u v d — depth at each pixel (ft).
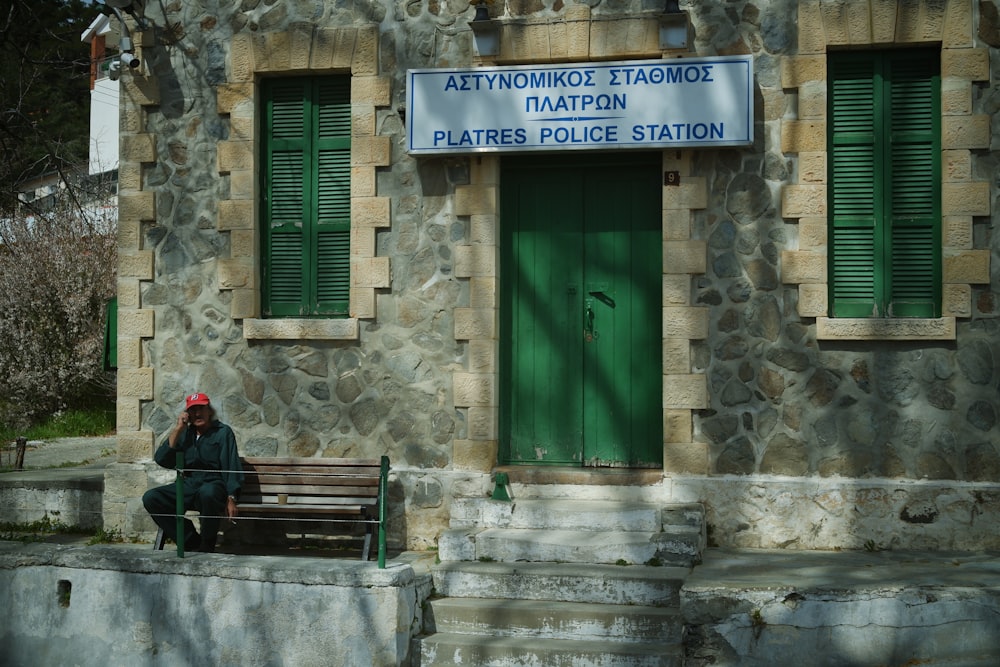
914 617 18.44
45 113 52.80
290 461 24.20
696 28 23.49
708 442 23.20
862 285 23.08
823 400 22.77
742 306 23.15
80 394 51.72
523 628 20.21
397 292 24.70
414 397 24.53
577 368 24.54
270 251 25.80
